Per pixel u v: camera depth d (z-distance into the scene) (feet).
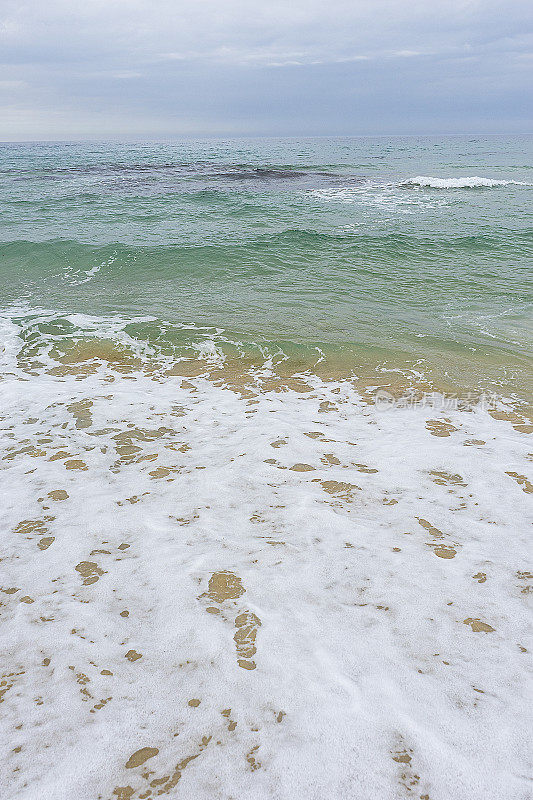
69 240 35.73
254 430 14.66
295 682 7.00
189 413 15.81
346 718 6.49
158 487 11.89
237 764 5.97
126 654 7.49
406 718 6.49
